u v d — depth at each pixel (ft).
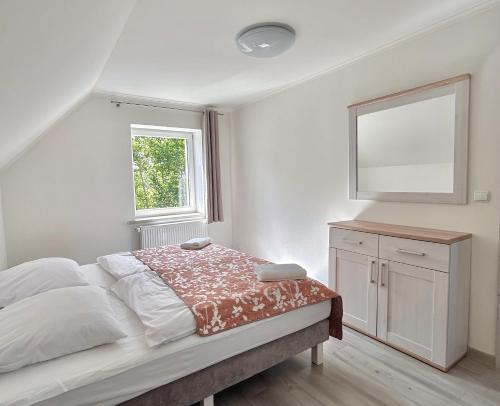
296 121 11.34
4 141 6.29
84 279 7.04
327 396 5.87
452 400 5.69
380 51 8.41
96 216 11.39
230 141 14.90
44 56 3.85
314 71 9.99
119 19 5.55
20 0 2.29
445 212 7.36
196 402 5.47
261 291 6.08
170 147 13.83
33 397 3.73
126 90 11.10
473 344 6.99
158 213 13.43
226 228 15.05
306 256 11.47
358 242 7.97
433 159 7.45
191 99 12.68
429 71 7.47
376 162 8.71
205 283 6.66
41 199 10.31
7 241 9.78
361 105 8.93
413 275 6.83
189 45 7.68
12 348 4.05
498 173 6.47
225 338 5.30
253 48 7.41
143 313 5.39
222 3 5.93
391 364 6.79
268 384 6.25
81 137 10.96
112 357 4.42
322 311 6.75
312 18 6.66
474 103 6.73
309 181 11.04
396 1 6.11
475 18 6.62
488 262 6.70
